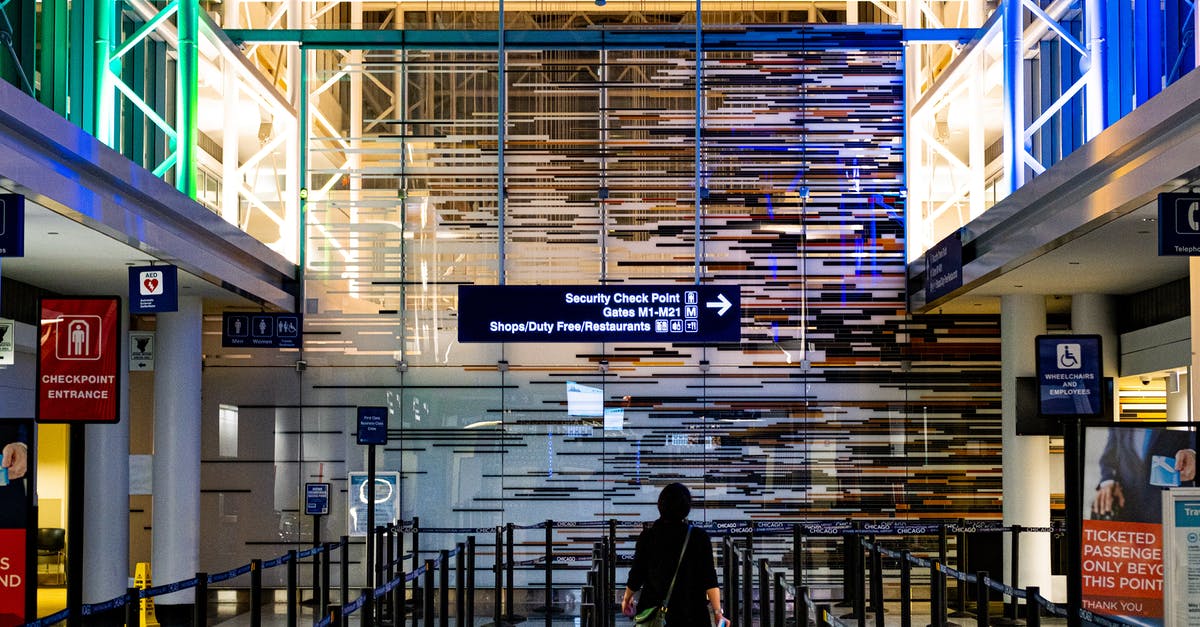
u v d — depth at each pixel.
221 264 15.77
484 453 19.42
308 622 16.20
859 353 19.42
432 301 19.59
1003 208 14.44
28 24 13.48
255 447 19.48
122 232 12.20
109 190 11.99
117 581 17.36
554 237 19.50
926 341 19.41
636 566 8.31
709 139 19.66
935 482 19.20
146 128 16.81
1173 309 16.31
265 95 18.83
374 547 17.25
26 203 10.59
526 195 19.58
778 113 19.66
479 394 19.52
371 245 19.62
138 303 14.04
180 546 17.69
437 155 19.69
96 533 17.28
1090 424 8.37
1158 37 12.95
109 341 7.21
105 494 17.36
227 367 19.59
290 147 19.81
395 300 19.61
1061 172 12.35
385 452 19.45
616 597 18.92
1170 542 6.93
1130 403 19.70
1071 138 16.66
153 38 17.02
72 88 14.22
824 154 19.62
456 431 19.48
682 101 19.64
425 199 19.66
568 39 19.59
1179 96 9.42
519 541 19.28
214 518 19.38
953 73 17.91
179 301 17.86
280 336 17.86
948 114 19.81
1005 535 17.84
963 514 19.14
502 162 17.77
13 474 7.34
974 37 16.97
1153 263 14.55
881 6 20.17
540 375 19.52
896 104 19.62
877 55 19.69
